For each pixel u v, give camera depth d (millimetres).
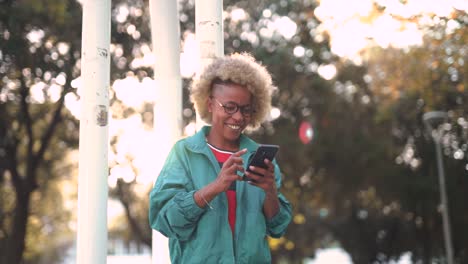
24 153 23016
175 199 3084
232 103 3271
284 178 22734
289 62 18438
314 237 34875
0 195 24406
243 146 3375
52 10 13188
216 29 4590
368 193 29422
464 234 27438
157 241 4547
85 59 4059
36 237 35469
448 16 11375
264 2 17750
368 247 32375
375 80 20391
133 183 23406
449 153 25625
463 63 15039
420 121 24797
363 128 24938
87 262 3834
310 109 21719
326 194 26672
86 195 3902
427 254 29844
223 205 3174
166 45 4645
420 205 27250
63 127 19594
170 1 4668
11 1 13008
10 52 13164
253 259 3189
